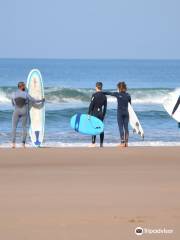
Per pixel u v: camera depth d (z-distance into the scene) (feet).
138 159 141.69
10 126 257.75
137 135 228.63
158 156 146.72
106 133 234.17
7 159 139.23
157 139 221.05
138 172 124.16
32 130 179.22
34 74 179.42
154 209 92.22
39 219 85.56
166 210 91.61
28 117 179.11
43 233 78.43
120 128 167.32
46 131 238.27
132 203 96.02
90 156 144.97
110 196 100.89
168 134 236.22
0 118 279.08
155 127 259.80
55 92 359.46
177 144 198.08
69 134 229.04
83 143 201.36
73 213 89.15
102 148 159.84
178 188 108.37
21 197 99.60
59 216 87.25
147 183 112.57
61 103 358.84
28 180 114.21
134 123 182.80
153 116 295.48
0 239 75.77
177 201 97.91
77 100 360.69
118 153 150.30
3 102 355.15
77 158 141.79
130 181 114.32
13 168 127.65
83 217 86.74
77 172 123.34
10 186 108.37
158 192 104.68
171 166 132.87
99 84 169.58
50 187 107.76
